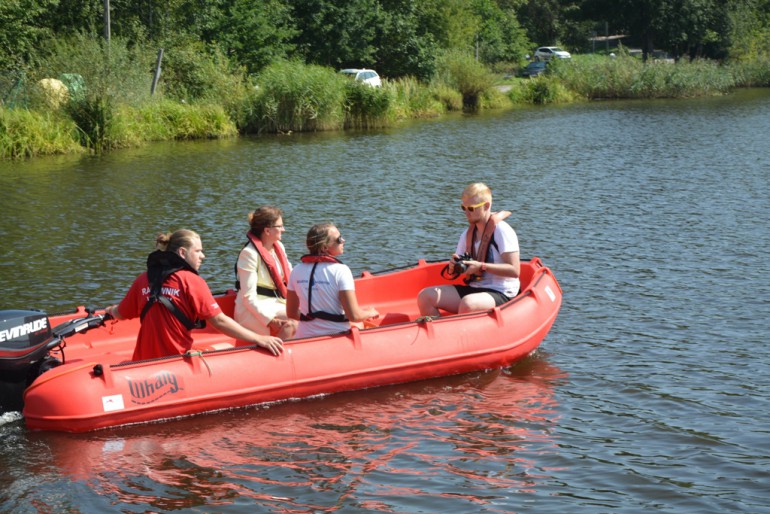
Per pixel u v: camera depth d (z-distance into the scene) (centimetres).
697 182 1728
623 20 6638
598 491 512
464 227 1291
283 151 2286
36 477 526
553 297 793
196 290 621
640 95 4691
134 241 1197
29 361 596
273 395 639
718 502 499
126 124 2384
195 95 2906
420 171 1911
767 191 1602
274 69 2983
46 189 1628
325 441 581
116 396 591
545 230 1277
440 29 4988
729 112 3581
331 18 4034
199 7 3372
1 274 1012
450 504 495
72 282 981
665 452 565
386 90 3094
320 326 668
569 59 4838
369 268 1050
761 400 652
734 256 1105
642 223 1321
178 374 612
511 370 722
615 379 698
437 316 742
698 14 6241
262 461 550
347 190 1639
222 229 1276
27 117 2158
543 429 602
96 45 2494
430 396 664
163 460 551
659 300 917
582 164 2020
